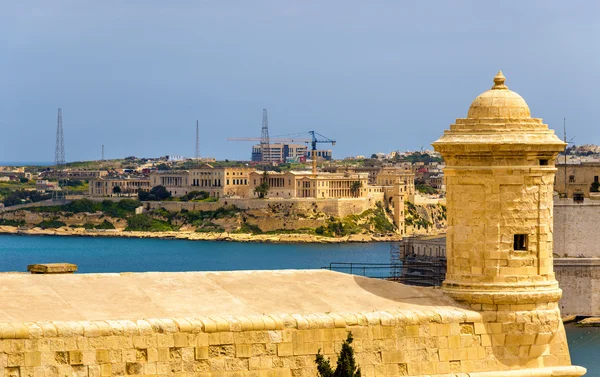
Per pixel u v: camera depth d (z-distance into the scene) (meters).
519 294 63.31
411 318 59.59
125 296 55.75
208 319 53.69
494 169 63.47
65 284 56.00
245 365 54.22
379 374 58.31
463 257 64.25
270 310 57.38
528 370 62.75
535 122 64.69
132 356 51.34
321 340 56.44
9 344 48.69
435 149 65.19
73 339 50.00
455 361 61.16
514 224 63.91
